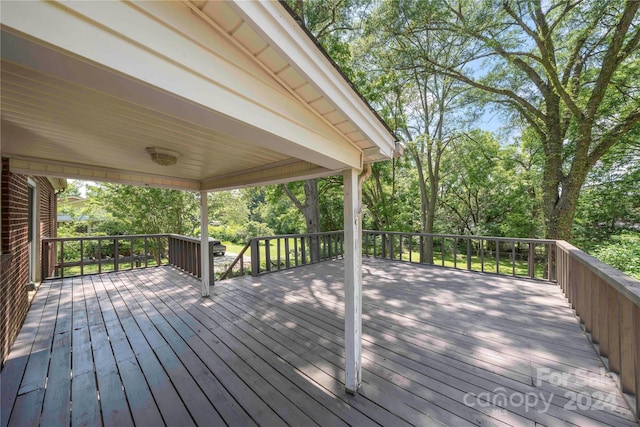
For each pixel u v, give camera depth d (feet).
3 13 1.80
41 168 8.52
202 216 12.91
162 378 6.57
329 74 4.21
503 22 22.62
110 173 10.05
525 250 39.50
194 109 3.08
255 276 16.28
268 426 5.08
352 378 5.94
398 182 43.96
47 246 16.08
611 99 21.90
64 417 5.34
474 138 35.35
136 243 31.94
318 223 32.24
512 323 9.37
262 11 3.01
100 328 9.39
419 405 5.53
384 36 26.03
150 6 2.56
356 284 6.24
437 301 11.67
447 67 25.76
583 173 21.01
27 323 9.81
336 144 5.69
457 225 44.57
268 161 8.56
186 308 11.23
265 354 7.62
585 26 20.38
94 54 2.17
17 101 4.02
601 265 6.89
